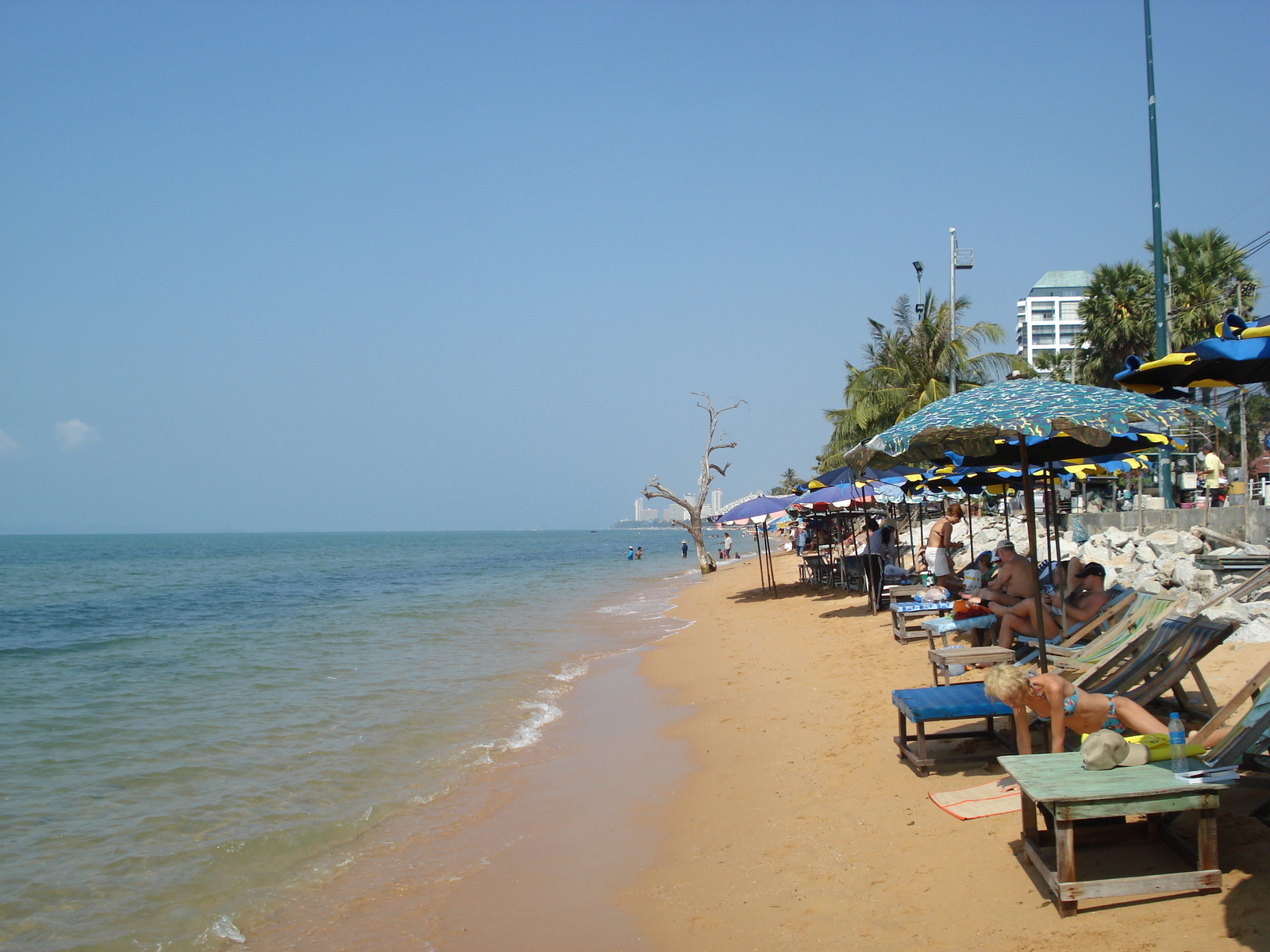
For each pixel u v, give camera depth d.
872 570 16.78
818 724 8.91
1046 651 7.54
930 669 10.47
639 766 8.77
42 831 7.46
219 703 12.77
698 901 5.35
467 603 30.00
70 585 46.16
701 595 29.45
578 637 19.84
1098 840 4.82
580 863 6.35
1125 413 5.71
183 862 6.77
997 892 4.56
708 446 43.88
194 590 41.00
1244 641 8.99
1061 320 120.06
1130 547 14.71
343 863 6.73
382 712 11.92
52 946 5.49
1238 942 3.62
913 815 5.89
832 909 4.83
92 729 11.17
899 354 32.78
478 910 5.72
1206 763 4.30
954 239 29.00
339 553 103.12
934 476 11.67
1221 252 30.53
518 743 10.20
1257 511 14.45
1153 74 16.19
